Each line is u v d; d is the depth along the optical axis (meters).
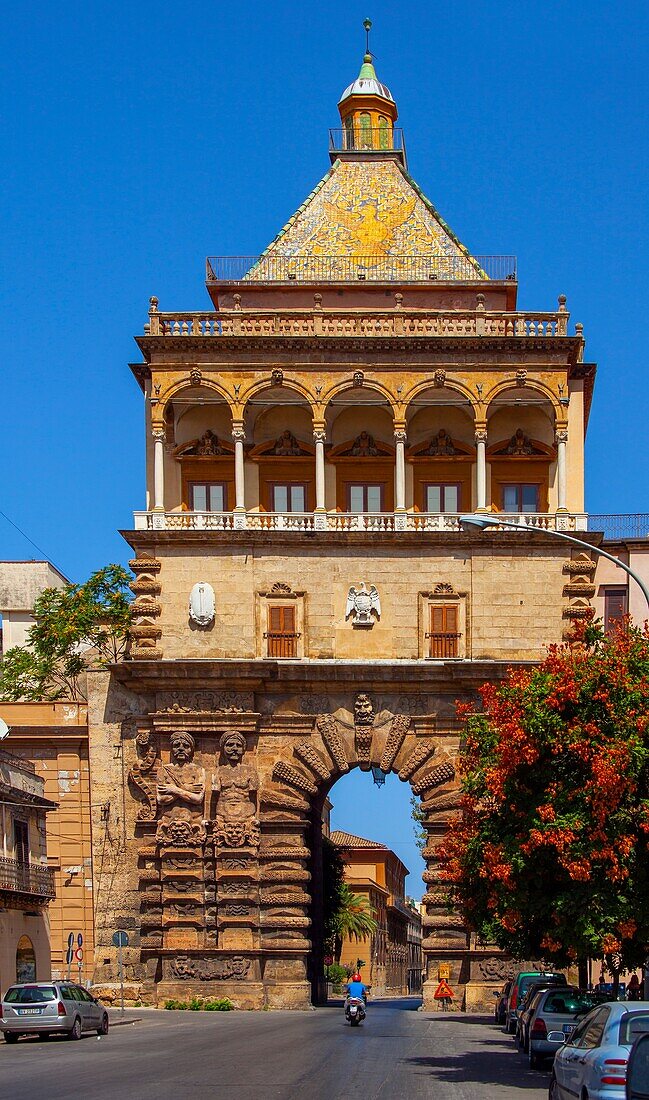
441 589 72.38
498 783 41.09
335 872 98.75
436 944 69.81
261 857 70.88
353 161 84.00
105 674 74.56
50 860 74.56
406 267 80.69
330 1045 44.97
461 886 54.22
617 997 41.16
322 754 71.50
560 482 73.25
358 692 71.81
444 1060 40.72
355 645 72.25
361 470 77.06
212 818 70.81
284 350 74.19
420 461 76.62
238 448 73.75
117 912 72.38
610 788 38.00
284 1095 29.44
